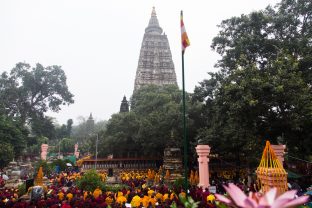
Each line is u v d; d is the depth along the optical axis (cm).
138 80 8831
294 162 3347
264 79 2186
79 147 9350
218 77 3478
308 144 2478
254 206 275
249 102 2080
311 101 2177
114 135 5572
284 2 3033
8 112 6938
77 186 2670
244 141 2706
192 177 2831
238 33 3102
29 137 6581
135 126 5481
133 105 7544
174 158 3334
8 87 7075
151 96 5900
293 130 2347
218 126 3167
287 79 2108
